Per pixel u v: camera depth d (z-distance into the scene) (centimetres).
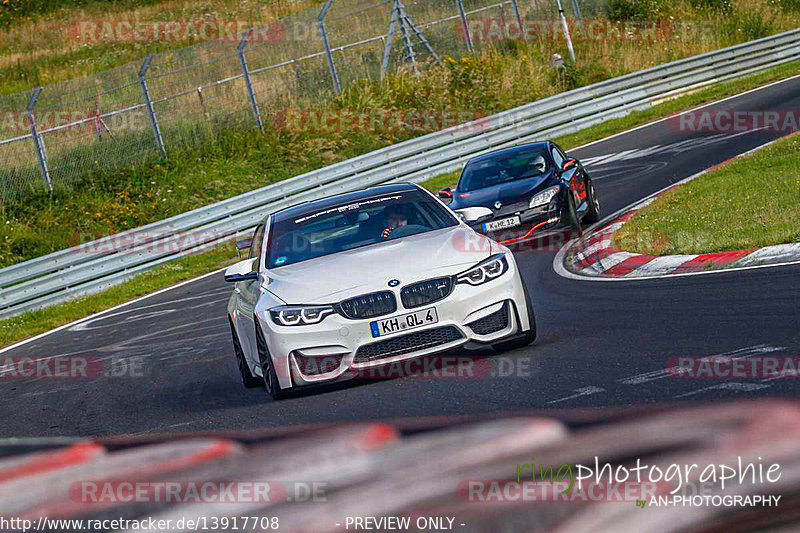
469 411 1700
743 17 13900
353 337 2098
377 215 2592
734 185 4566
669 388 1614
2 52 15075
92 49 15062
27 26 16162
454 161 9294
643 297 2780
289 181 8169
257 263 2538
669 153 7100
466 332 2153
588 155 8194
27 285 6334
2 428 2609
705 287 2717
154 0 17875
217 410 2234
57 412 2692
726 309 2320
